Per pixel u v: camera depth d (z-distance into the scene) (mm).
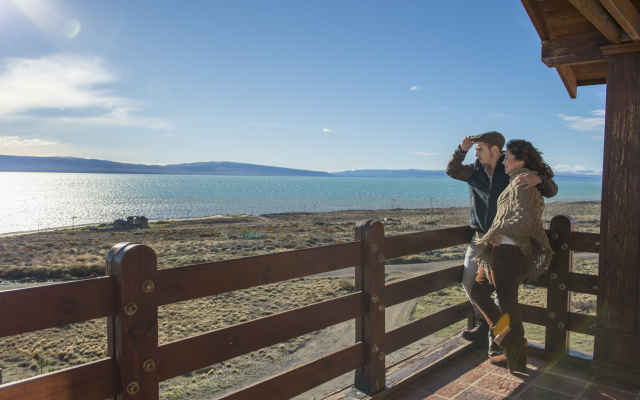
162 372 1515
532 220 2432
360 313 2320
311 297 25891
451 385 2586
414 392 2494
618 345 2633
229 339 1718
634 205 2549
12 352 17547
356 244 2285
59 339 19172
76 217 177625
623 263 2607
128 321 1367
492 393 2477
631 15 2184
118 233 90000
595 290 2867
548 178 2555
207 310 23234
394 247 2477
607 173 2646
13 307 1141
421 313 19797
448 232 2936
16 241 76188
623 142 2568
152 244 63375
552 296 2992
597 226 69375
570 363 2910
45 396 1216
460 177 3023
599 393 2475
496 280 2529
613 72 2574
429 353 2963
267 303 24672
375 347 2352
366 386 2371
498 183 2748
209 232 86562
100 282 1336
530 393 2475
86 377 1312
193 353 1604
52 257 53812
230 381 13227
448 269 2990
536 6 2471
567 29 2752
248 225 104938
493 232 2494
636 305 2574
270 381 1867
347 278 31672
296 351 16438
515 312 2516
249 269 1780
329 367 2143
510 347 2561
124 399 1369
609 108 2604
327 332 18922
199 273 1606
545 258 2605
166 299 1503
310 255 2045
